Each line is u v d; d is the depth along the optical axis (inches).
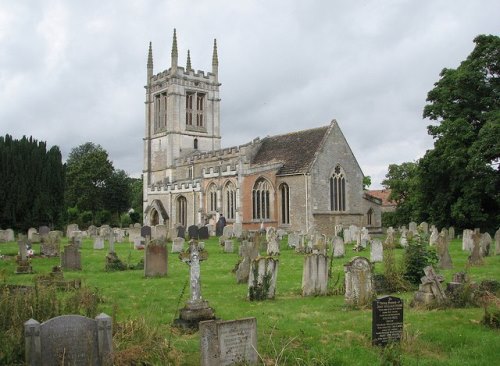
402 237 1359.5
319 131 2261.3
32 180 2263.8
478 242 978.7
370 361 409.4
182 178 2957.7
